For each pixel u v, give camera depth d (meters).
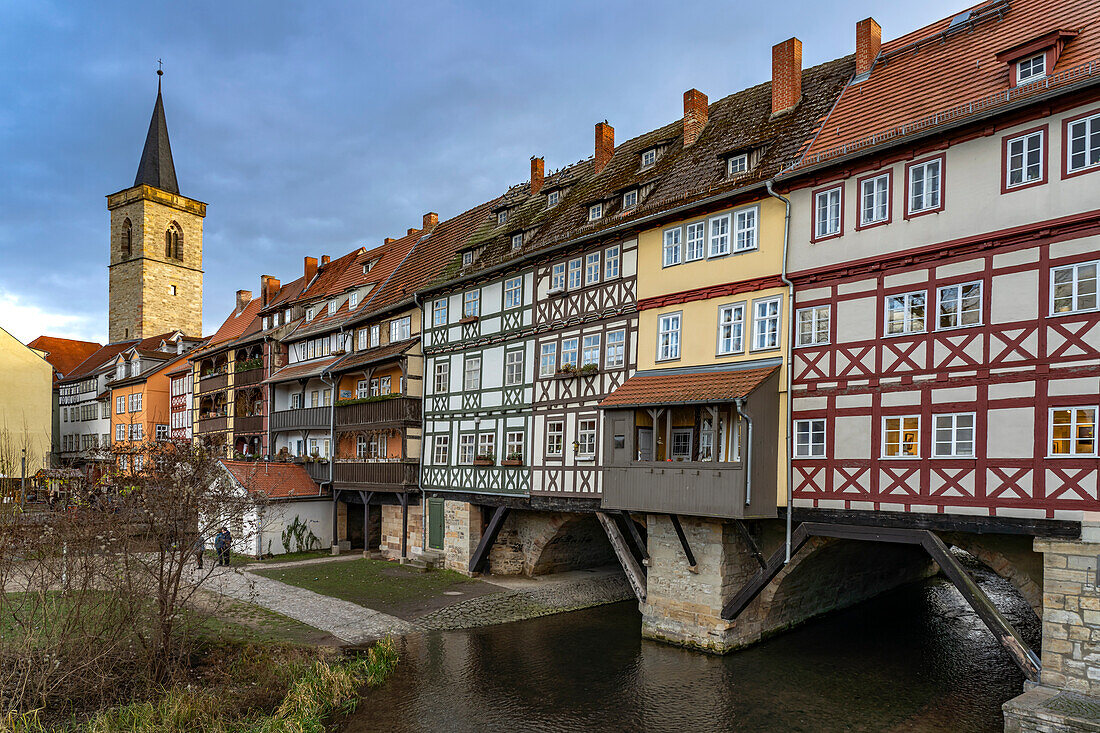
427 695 13.45
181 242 55.81
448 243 28.48
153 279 53.84
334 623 17.30
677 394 15.02
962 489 11.80
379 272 31.08
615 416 16.33
